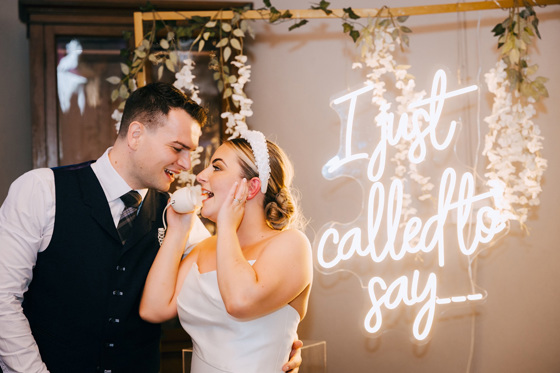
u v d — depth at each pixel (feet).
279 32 11.07
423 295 10.00
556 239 11.01
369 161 10.21
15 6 10.50
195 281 6.23
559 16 10.90
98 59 10.53
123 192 6.47
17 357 5.84
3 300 5.82
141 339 6.64
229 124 9.71
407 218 10.91
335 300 11.06
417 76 11.01
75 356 6.24
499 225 10.07
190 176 9.73
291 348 6.26
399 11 9.68
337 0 11.01
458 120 10.96
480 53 10.94
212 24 9.61
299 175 11.07
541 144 10.15
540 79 9.56
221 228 5.81
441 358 11.03
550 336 11.03
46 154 10.27
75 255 6.21
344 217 11.04
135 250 6.52
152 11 9.64
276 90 11.07
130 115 6.42
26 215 6.04
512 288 11.03
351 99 10.00
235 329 5.84
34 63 10.23
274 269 5.69
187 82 9.59
